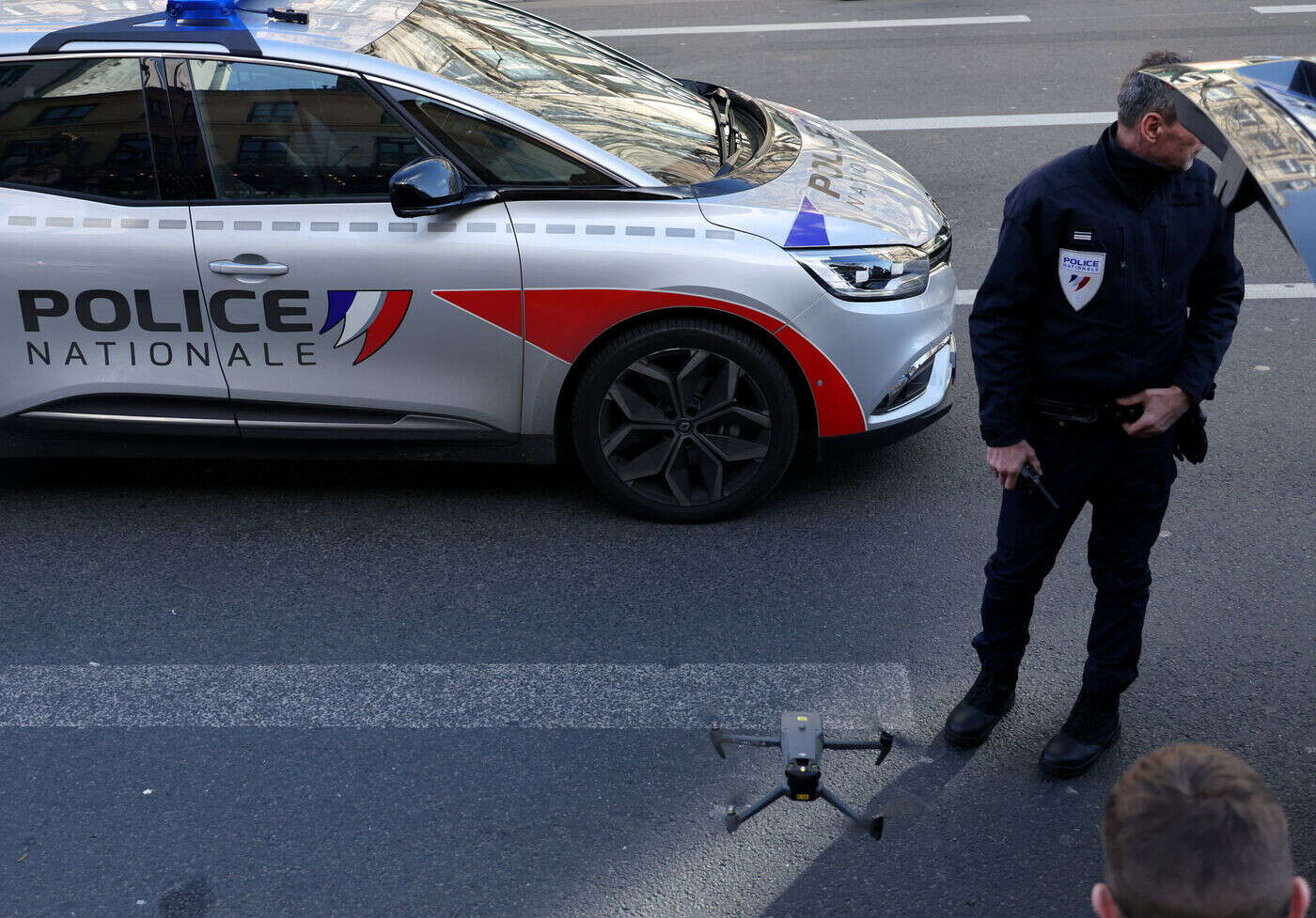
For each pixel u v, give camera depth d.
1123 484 3.01
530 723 3.44
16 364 4.30
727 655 3.71
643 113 4.62
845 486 4.64
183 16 4.31
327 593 4.05
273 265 4.12
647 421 4.29
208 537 4.40
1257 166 1.90
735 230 4.12
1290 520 4.32
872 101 9.81
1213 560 4.11
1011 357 2.91
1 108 4.15
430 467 4.88
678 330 4.17
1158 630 3.77
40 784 3.25
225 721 3.47
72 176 4.19
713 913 2.82
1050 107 9.42
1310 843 2.98
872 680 3.59
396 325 4.19
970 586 4.01
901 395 4.36
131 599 4.04
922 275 4.29
